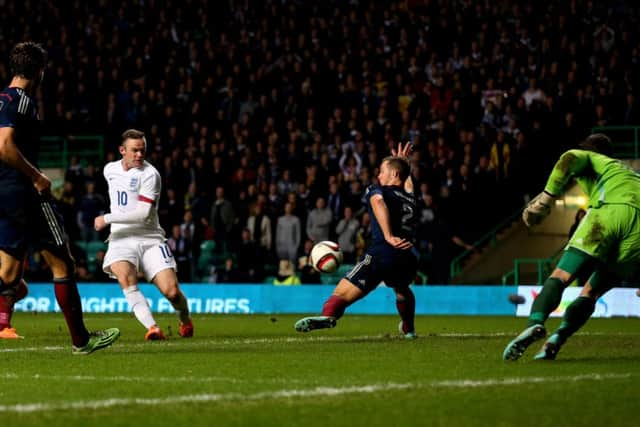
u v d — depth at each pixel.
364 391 22.72
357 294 38.88
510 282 93.75
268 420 18.94
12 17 116.94
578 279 29.72
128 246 42.84
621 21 103.25
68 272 31.80
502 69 99.06
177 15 115.38
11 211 30.55
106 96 106.50
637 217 28.67
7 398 22.00
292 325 58.66
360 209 89.31
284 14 113.69
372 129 95.12
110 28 115.50
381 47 107.12
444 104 98.12
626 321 67.06
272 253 89.50
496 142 90.88
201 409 20.20
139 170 42.31
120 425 18.44
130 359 31.33
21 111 29.89
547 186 29.69
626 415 19.66
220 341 41.22
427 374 26.44
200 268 89.00
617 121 93.94
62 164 106.12
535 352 33.69
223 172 94.94
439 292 81.94
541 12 106.00
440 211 88.25
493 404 20.91
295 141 95.81
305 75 105.19
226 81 106.31
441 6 109.69
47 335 46.50
